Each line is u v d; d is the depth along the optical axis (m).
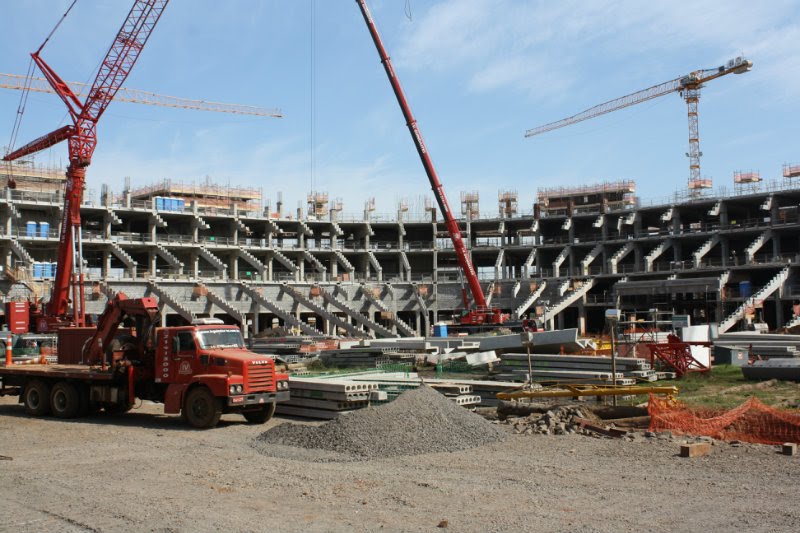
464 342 39.03
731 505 11.09
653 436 16.70
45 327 49.34
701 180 96.69
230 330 21.56
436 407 17.66
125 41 52.53
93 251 78.38
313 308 74.38
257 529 10.14
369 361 38.97
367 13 54.53
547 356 31.69
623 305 78.19
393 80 55.12
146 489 12.62
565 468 13.91
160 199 78.75
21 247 68.19
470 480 13.07
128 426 20.75
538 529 10.02
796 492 11.81
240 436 18.64
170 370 20.94
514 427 18.56
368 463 14.78
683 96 121.44
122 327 24.31
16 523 10.61
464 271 58.28
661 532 9.82
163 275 77.56
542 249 90.56
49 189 83.31
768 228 73.94
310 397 22.58
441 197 57.31
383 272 98.12
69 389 22.59
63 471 14.27
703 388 27.25
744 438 16.81
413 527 10.18
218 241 83.88
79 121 52.53
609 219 88.12
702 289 64.88
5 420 22.44
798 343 40.44
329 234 94.25
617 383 26.41
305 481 13.12
